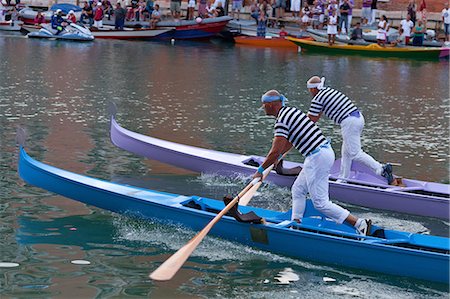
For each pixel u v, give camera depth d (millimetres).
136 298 8430
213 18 45844
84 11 47531
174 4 48406
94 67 30625
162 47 41844
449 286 9094
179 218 10469
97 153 15297
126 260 9492
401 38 42875
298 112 9789
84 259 9461
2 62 30953
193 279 9008
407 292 8914
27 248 9734
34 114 19156
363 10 45719
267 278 9141
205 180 13750
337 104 12445
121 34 45656
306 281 9094
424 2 43906
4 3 49281
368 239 9586
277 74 30953
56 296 8359
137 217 10812
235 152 16094
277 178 13086
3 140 15891
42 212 11156
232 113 20859
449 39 43844
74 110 20125
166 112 20672
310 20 46000
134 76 28281
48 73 27938
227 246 10039
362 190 12352
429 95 26297
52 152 15133
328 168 9836
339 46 41500
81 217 10977
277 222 10281
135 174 13953
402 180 12641
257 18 46750
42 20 47938
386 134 18734
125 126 18438
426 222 11812
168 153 14336
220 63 34469
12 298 8242
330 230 9828
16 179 12781
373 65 36469
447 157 16297
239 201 9938
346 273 9375
